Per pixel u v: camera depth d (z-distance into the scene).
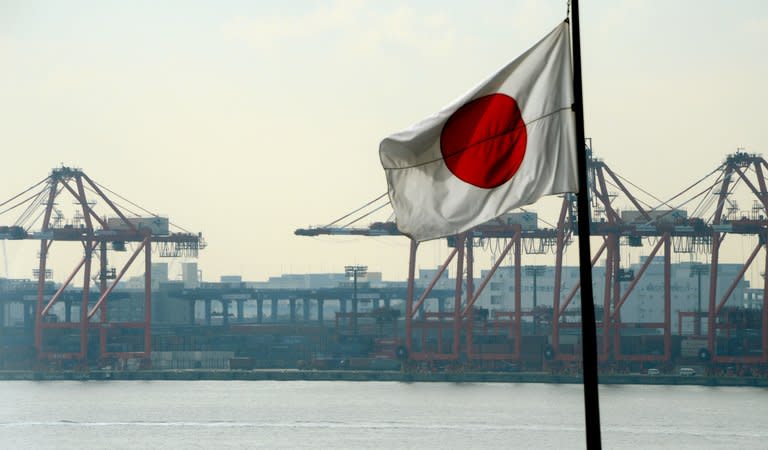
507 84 44.88
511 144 44.94
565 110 44.50
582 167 44.25
